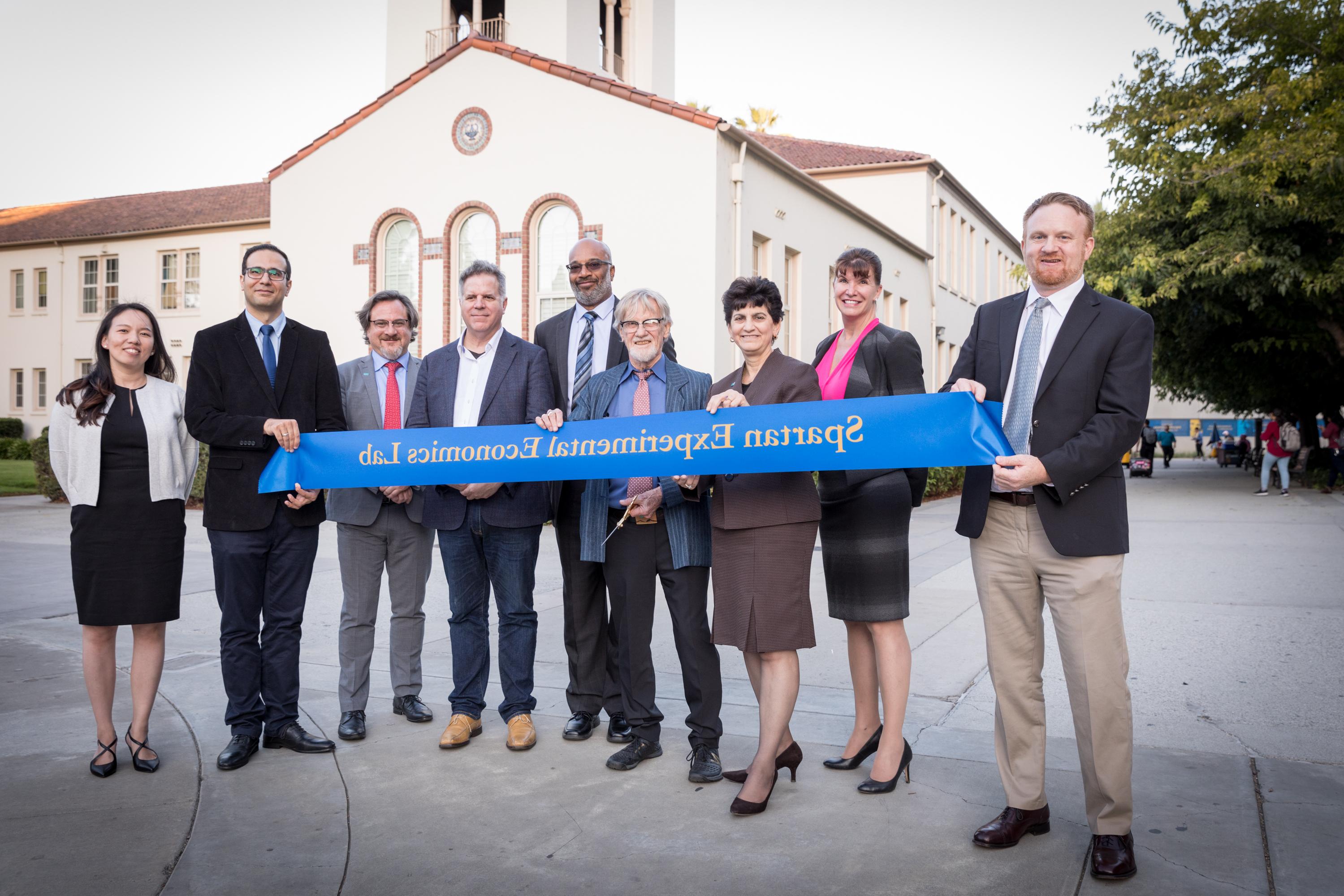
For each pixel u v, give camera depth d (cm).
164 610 384
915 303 2520
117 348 381
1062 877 286
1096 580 293
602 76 1619
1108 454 286
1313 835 309
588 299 474
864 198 2586
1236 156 1686
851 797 355
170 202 3111
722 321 1533
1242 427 4681
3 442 2934
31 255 3017
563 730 441
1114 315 300
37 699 489
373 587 446
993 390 323
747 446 351
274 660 413
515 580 422
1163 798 342
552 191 1609
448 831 328
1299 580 825
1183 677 512
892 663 360
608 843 316
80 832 326
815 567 956
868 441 329
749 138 1538
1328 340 2028
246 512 404
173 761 399
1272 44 1823
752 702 480
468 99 1670
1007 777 316
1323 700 464
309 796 360
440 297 1700
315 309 1792
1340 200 1638
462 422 445
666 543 389
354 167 1761
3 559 1018
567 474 390
